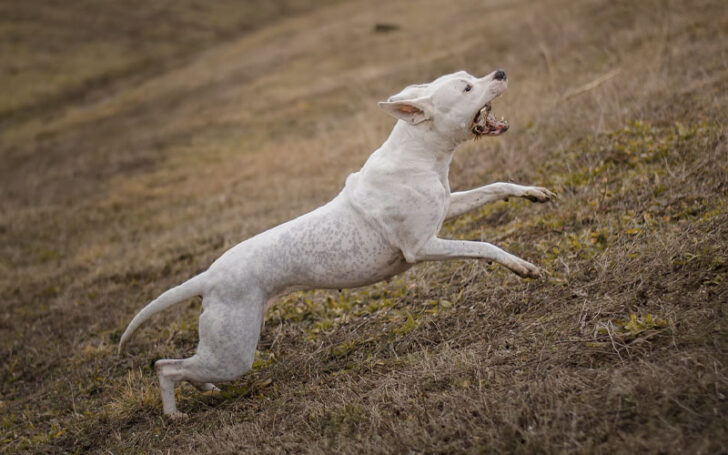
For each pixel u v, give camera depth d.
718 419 2.86
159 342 6.16
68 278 8.71
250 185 11.24
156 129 17.73
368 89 15.74
